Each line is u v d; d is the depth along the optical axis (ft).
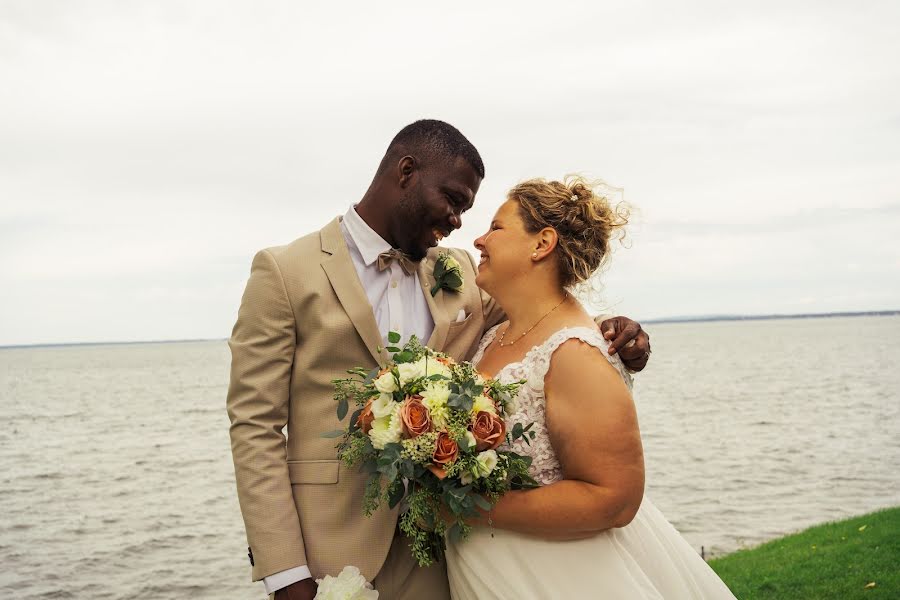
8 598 37.96
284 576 8.25
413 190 9.16
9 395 235.40
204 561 43.80
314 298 8.84
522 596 7.66
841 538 29.09
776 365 264.11
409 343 8.14
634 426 7.64
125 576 41.16
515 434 7.54
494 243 8.75
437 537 8.37
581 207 8.58
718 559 29.63
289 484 8.70
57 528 53.83
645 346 8.09
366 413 7.50
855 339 524.52
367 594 7.92
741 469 69.87
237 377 8.82
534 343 8.39
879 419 108.68
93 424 138.00
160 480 74.54
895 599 19.92
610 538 8.04
